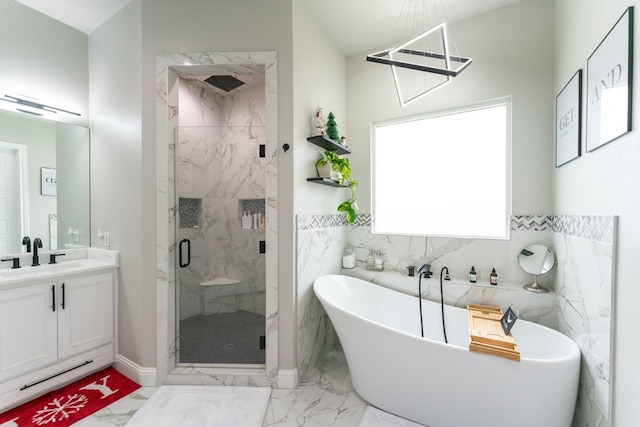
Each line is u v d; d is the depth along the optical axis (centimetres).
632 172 108
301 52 209
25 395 177
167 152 199
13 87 212
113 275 222
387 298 241
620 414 114
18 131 214
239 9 197
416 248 257
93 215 246
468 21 231
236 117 332
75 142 241
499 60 219
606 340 125
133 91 210
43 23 225
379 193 288
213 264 247
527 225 212
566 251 175
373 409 177
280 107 198
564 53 182
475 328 175
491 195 235
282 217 199
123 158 219
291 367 199
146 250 201
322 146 239
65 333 196
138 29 206
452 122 251
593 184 140
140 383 199
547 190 205
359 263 286
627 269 111
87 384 201
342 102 283
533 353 178
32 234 219
